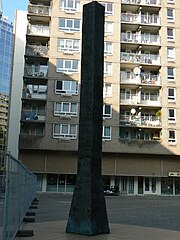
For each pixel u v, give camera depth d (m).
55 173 44.06
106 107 45.28
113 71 46.38
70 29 46.66
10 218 6.76
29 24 47.50
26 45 45.88
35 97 44.97
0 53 85.44
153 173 45.78
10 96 49.69
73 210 10.36
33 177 19.81
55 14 46.78
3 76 84.19
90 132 10.59
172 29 48.91
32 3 48.81
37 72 45.47
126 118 46.22
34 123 44.53
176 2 49.69
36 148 43.12
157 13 49.94
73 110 44.56
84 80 11.14
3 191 6.11
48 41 47.47
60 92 44.78
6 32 88.50
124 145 44.84
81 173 10.51
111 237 9.67
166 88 46.84
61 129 43.91
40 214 17.05
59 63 45.56
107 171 44.91
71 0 47.41
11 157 6.25
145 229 11.52
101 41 11.45
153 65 47.38
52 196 38.09
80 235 9.84
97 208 10.20
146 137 47.09
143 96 47.66
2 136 70.94
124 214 18.20
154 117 47.44
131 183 46.56
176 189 47.25
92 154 10.44
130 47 48.84
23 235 9.51
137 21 49.09
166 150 45.44
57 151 44.28
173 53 48.19
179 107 46.62
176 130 46.09
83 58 11.34
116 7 48.19
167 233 10.75
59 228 11.15
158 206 25.33
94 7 11.44
